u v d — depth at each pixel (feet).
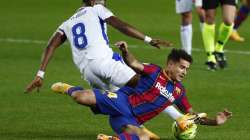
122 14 203.10
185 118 73.20
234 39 157.17
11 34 165.89
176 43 154.40
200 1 122.31
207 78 114.93
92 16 76.48
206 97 100.63
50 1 229.86
